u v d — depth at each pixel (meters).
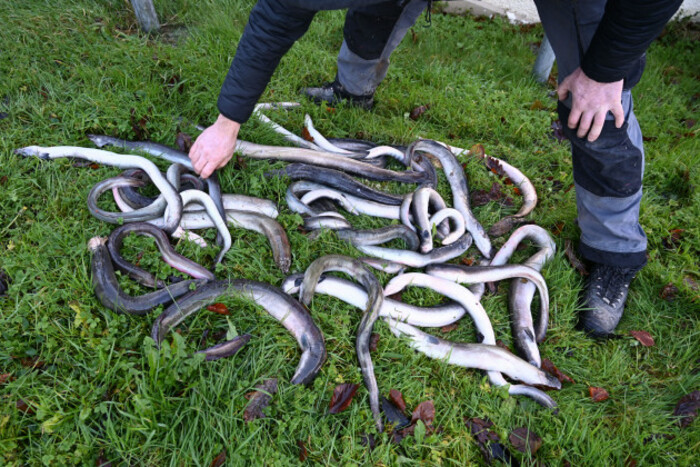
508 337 2.45
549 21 2.09
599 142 2.15
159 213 2.43
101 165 2.68
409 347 2.26
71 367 1.94
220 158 2.35
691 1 5.88
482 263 2.74
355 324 2.30
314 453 1.87
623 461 2.04
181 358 1.93
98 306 2.11
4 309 2.05
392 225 2.62
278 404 1.95
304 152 2.91
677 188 3.43
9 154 2.65
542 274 2.68
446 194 3.04
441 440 1.99
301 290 2.28
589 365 2.43
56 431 1.75
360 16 2.82
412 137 3.34
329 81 3.71
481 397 2.17
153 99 3.14
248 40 1.93
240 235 2.53
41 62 3.29
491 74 4.34
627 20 1.63
